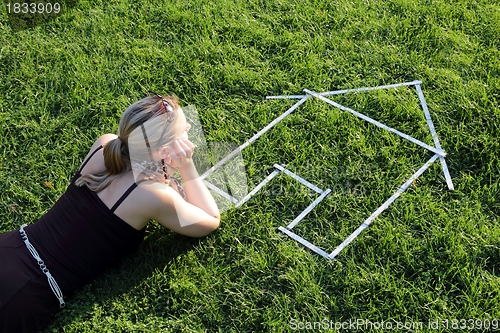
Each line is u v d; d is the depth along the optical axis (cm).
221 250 341
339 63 451
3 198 377
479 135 381
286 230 347
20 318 295
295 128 406
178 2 514
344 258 329
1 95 448
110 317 312
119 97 437
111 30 493
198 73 451
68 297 316
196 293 321
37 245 306
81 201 305
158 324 310
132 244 319
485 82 424
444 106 407
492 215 342
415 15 481
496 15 471
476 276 311
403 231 337
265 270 328
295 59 455
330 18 487
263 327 305
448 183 359
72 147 405
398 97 415
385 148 382
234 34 480
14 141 413
